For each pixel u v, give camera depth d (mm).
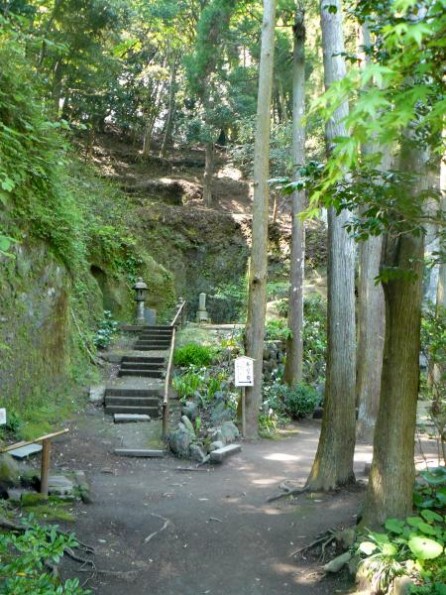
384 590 4055
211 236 24281
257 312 11172
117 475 7984
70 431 9680
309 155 17938
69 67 17406
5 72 8219
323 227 23703
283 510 6375
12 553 4406
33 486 6453
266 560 5223
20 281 9078
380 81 1845
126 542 5531
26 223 9289
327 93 1986
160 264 21203
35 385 9680
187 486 7508
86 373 12320
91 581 4676
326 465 6816
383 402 5031
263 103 10969
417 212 3533
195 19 25141
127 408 11164
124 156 29172
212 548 5500
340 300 6949
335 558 4875
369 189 3562
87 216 17203
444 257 4449
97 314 15562
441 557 4113
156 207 24438
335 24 7230
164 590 4672
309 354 16531
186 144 32188
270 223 24734
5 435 8070
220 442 9578
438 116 1983
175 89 28406
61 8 15984
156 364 13531
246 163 27328
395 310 4918
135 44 25703
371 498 5012
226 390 12203
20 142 8586
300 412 13055
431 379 5770
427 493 5332
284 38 19047
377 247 10781
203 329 17297
